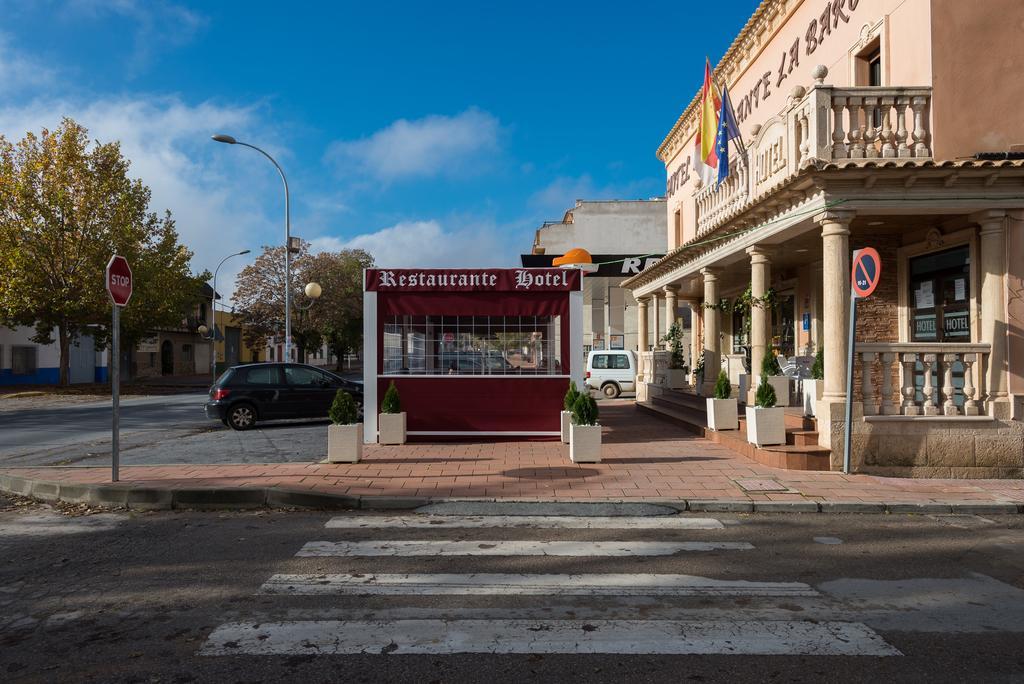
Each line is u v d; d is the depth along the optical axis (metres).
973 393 9.23
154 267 31.80
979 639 4.06
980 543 6.24
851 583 5.10
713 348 14.33
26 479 8.72
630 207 38.56
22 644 4.04
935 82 9.13
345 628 4.25
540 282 12.38
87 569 5.51
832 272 9.25
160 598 4.81
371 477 8.93
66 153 28.92
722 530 6.70
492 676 3.61
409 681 3.56
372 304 12.47
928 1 9.30
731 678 3.58
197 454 11.42
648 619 4.39
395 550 6.01
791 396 12.80
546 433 12.34
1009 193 9.00
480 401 12.38
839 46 11.80
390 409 11.91
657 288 18.25
